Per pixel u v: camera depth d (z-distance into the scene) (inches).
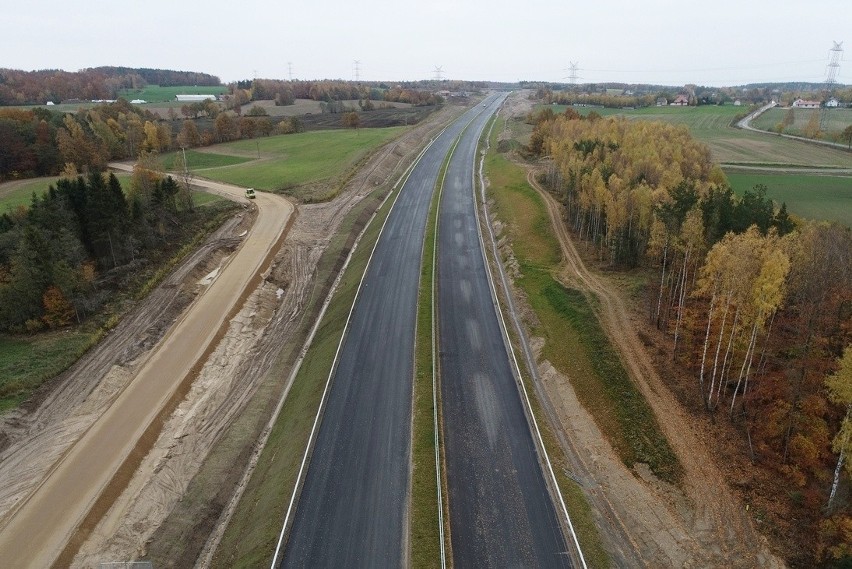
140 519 1272.1
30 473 1376.7
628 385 1523.1
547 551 1062.4
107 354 1886.1
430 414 1480.1
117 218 2449.6
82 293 2097.7
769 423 1315.2
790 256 1483.8
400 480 1250.6
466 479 1250.0
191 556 1191.6
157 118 6565.0
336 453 1343.5
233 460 1454.2
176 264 2586.1
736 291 1357.0
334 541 1098.1
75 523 1226.6
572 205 2878.9
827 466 1205.1
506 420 1459.2
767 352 1519.4
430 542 1083.9
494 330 1930.4
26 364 1770.4
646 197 2193.7
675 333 1675.7
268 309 2340.1
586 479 1284.4
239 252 2785.4
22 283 1958.7
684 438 1353.3
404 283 2332.7
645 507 1195.9
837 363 1257.4
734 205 2170.3
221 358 1939.0
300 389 1711.4
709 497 1203.2
